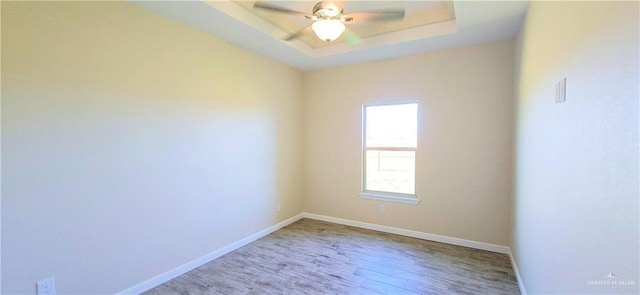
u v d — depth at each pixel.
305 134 4.45
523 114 2.40
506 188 3.09
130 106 2.23
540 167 1.84
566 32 1.38
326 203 4.31
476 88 3.20
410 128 3.70
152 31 2.37
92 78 1.99
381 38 3.22
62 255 1.88
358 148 4.00
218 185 3.04
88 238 2.01
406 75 3.61
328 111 4.22
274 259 2.97
